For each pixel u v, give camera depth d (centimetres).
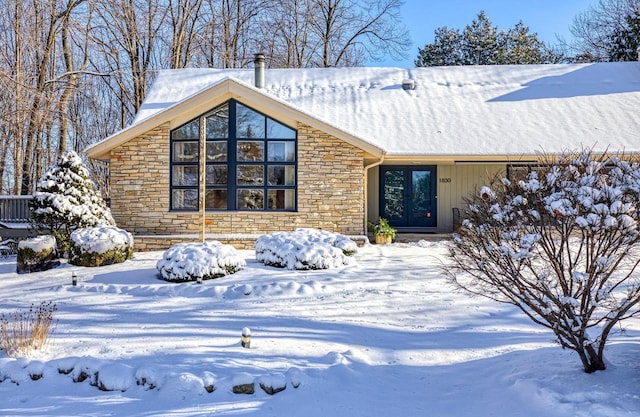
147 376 500
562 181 454
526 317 713
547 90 1909
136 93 2964
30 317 716
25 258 1133
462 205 1789
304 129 1489
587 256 438
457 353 580
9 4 2228
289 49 3325
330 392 474
